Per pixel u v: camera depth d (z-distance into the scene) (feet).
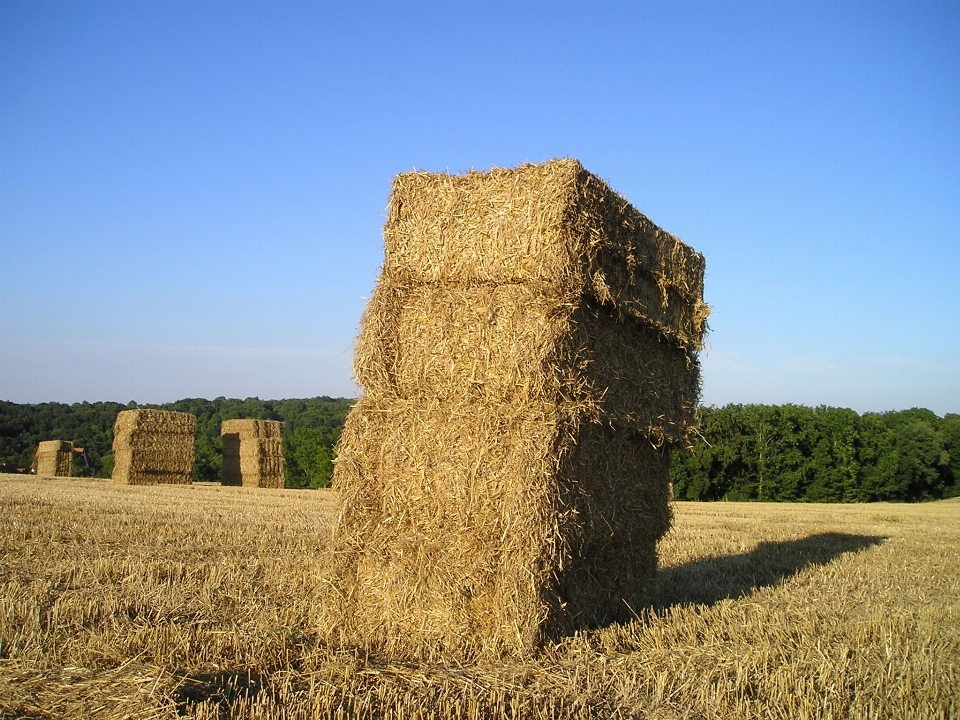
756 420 171.63
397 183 25.76
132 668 18.88
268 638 22.26
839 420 172.14
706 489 168.04
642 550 29.17
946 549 52.06
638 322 27.04
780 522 76.89
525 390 22.70
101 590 28.27
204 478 209.05
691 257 31.07
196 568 33.60
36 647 20.22
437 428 24.02
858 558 45.91
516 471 22.61
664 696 19.24
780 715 18.17
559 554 22.99
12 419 278.46
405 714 17.21
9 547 38.47
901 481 175.01
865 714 18.28
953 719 18.22
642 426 27.55
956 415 204.23
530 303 22.90
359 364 25.12
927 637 25.22
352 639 23.73
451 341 24.03
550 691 19.49
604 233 24.40
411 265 25.18
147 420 115.14
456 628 23.12
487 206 24.20
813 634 25.63
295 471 180.75
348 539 24.93
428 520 23.86
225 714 16.66
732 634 25.41
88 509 61.00
